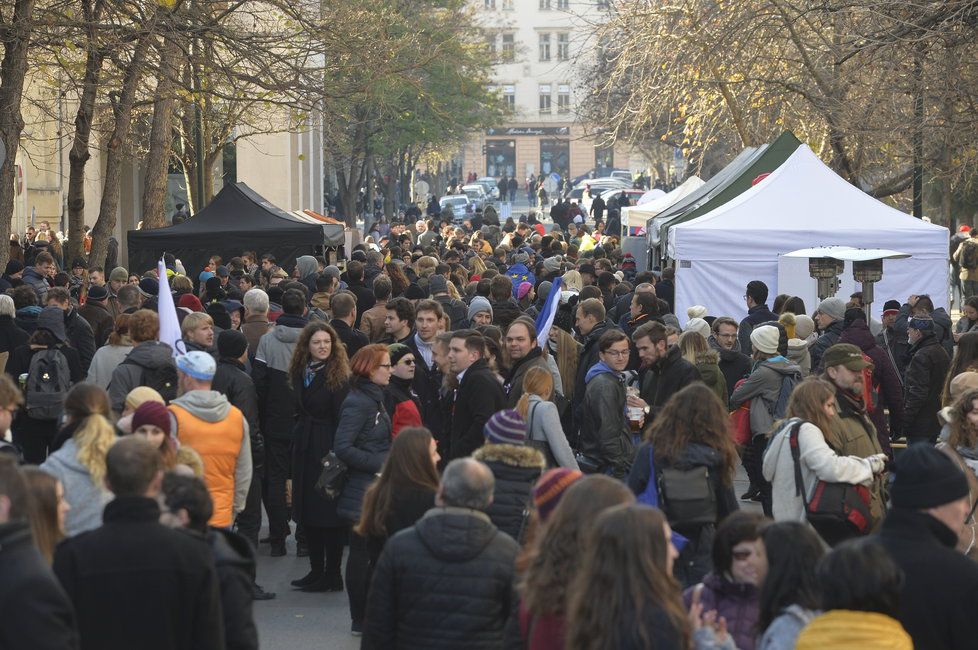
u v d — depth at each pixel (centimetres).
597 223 9444
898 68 3881
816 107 4541
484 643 1041
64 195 7444
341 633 1659
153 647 920
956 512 916
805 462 1495
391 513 1329
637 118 5428
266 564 2034
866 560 777
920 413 2392
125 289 2673
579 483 894
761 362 2075
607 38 5616
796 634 862
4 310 2425
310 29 3878
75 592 916
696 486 1355
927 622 890
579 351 2241
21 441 2289
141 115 5356
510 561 1055
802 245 3416
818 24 4647
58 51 3666
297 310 2064
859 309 2336
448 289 3048
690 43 4797
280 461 2048
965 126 3909
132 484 944
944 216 6088
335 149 9719
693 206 4378
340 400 1820
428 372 2141
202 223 4356
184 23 3666
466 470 1062
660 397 1842
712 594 998
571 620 801
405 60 5109
